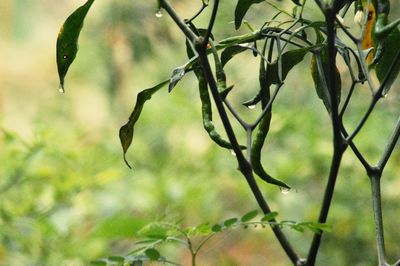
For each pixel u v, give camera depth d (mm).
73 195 4375
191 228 2254
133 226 3006
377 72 2053
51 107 7168
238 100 6004
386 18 1918
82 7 1934
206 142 5625
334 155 1915
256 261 6004
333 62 1792
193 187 4965
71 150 4664
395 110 5164
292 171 5066
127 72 7043
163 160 5516
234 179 5328
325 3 1736
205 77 1999
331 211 5074
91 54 6918
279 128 5293
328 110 2061
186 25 1896
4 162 4273
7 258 4145
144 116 5812
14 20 10992
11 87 10656
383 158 1969
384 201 5250
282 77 2035
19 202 4301
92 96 8961
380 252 1938
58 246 4199
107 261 2219
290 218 5039
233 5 5527
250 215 2098
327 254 5215
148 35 6496
